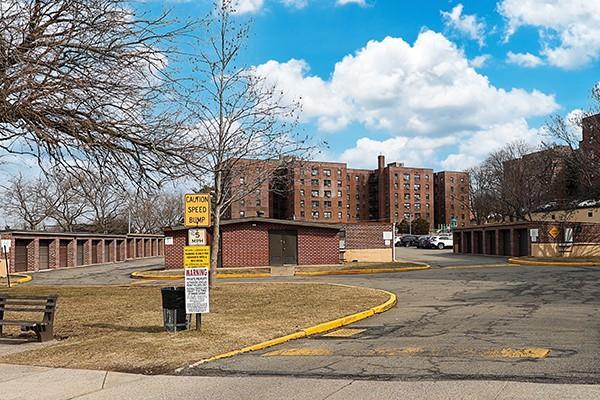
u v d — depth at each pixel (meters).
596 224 41.72
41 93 13.00
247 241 37.53
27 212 63.97
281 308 15.58
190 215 11.77
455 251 57.94
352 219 134.88
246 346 10.74
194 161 16.02
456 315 14.54
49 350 10.76
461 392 7.09
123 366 9.42
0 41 12.35
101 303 17.58
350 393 7.33
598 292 18.81
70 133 14.17
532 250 40.66
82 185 15.57
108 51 14.06
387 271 33.94
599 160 43.09
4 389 8.09
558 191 59.31
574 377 7.64
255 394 7.50
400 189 134.50
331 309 15.30
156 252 78.94
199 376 8.71
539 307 15.48
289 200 123.69
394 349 10.24
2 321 12.16
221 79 24.38
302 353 10.24
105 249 57.19
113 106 14.38
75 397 7.64
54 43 13.26
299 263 37.94
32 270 42.75
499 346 10.05
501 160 74.56
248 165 21.75
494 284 22.83
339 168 131.50
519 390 7.05
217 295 18.95
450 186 134.38
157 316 14.53
